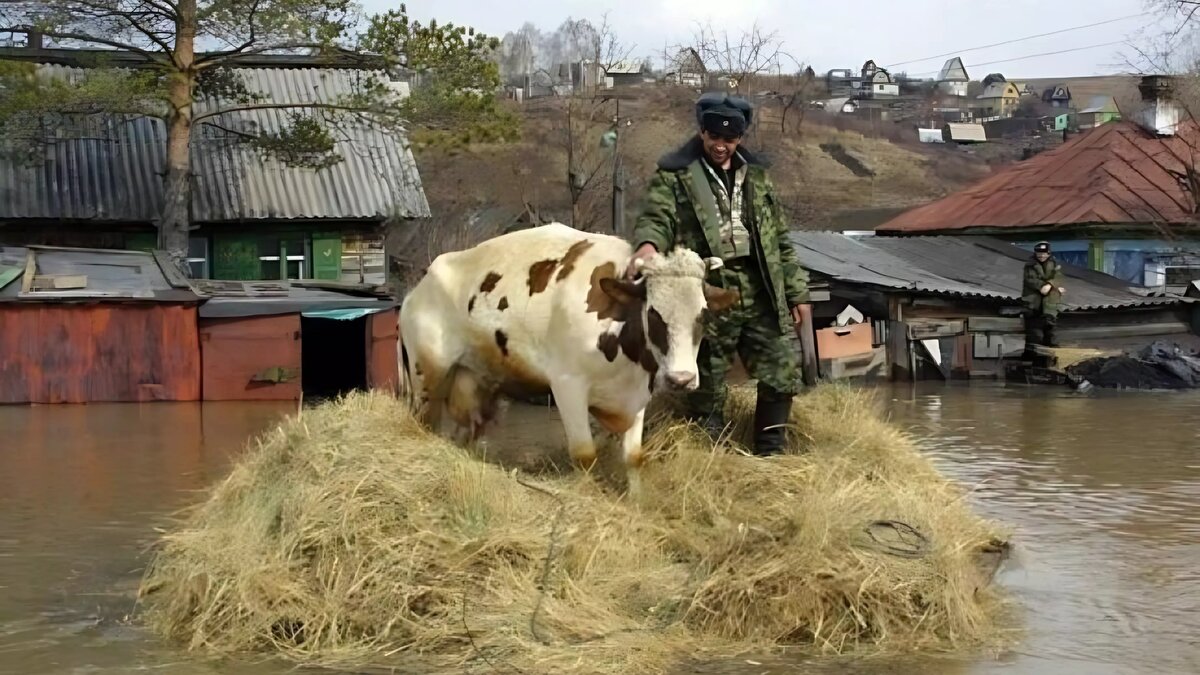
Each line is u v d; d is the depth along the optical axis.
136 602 6.27
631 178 36.72
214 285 20.38
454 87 23.50
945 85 116.50
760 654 5.34
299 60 30.23
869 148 66.69
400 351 8.09
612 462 7.16
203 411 16.78
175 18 23.03
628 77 54.81
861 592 5.53
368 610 5.49
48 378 17.91
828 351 20.64
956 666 5.21
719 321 7.21
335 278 27.28
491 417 7.85
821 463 7.02
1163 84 33.12
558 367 6.89
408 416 7.21
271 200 26.52
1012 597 6.33
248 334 18.59
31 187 25.62
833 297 22.17
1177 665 5.25
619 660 5.14
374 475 5.96
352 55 23.69
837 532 5.86
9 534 7.98
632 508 6.50
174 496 9.43
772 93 50.22
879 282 21.36
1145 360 20.44
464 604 5.46
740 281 7.18
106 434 13.80
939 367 21.61
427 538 5.68
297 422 6.84
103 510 8.84
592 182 36.59
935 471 7.86
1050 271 21.20
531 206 36.12
